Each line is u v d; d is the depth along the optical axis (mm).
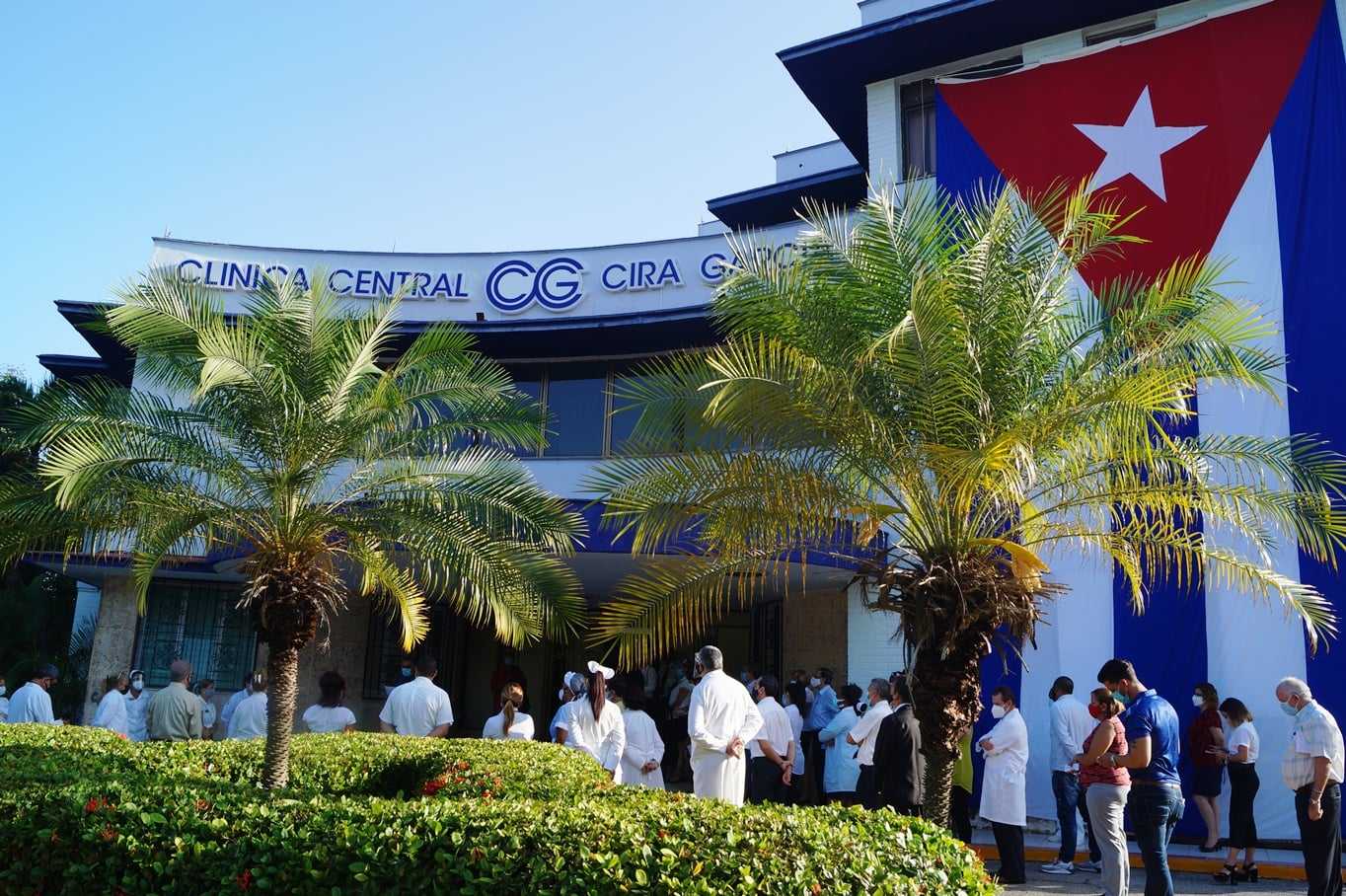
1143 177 14805
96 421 9109
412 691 11250
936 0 17984
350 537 10086
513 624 10320
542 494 10328
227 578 18266
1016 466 7512
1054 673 13367
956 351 7543
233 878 5258
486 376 10945
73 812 5676
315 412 9438
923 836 5273
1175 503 8500
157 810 5719
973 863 5195
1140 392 7445
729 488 8125
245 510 9750
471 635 21984
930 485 8500
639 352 18969
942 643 7945
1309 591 9641
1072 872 10992
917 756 9266
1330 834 8695
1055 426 7648
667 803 5711
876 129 18250
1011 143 16016
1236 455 8852
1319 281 13273
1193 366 7754
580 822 5133
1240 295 13680
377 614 19125
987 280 7848
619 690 17312
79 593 23547
